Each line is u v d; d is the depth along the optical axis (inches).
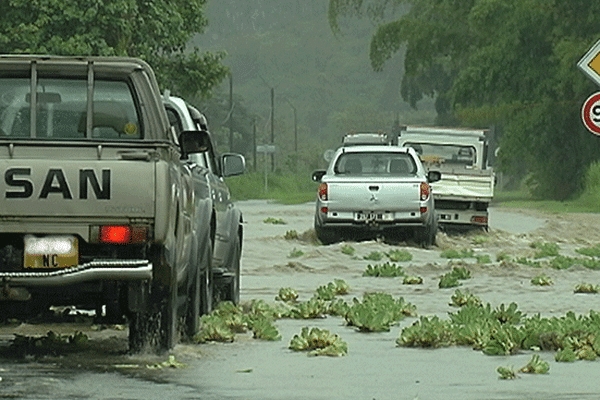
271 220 2751.0
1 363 680.4
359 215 1898.4
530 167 5698.8
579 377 657.6
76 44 2760.8
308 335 771.4
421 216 1893.5
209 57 3179.1
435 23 6008.9
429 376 660.1
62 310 952.9
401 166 1966.0
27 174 639.8
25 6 2815.0
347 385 626.2
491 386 625.6
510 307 920.3
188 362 699.4
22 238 658.2
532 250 1892.2
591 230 2518.5
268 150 6501.0
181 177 722.8
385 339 829.8
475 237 2126.0
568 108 5078.7
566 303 1093.8
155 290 676.7
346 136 3917.3
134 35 2945.4
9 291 651.5
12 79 717.3
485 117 5221.5
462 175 2193.7
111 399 568.7
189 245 759.7
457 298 1069.8
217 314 896.9
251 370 671.1
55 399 565.9
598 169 4788.4
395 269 1408.7
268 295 1168.8
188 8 3132.4
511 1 5113.2
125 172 645.9
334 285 1192.2
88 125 714.2
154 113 719.1
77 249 650.2
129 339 707.4
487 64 5142.7
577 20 4990.2
